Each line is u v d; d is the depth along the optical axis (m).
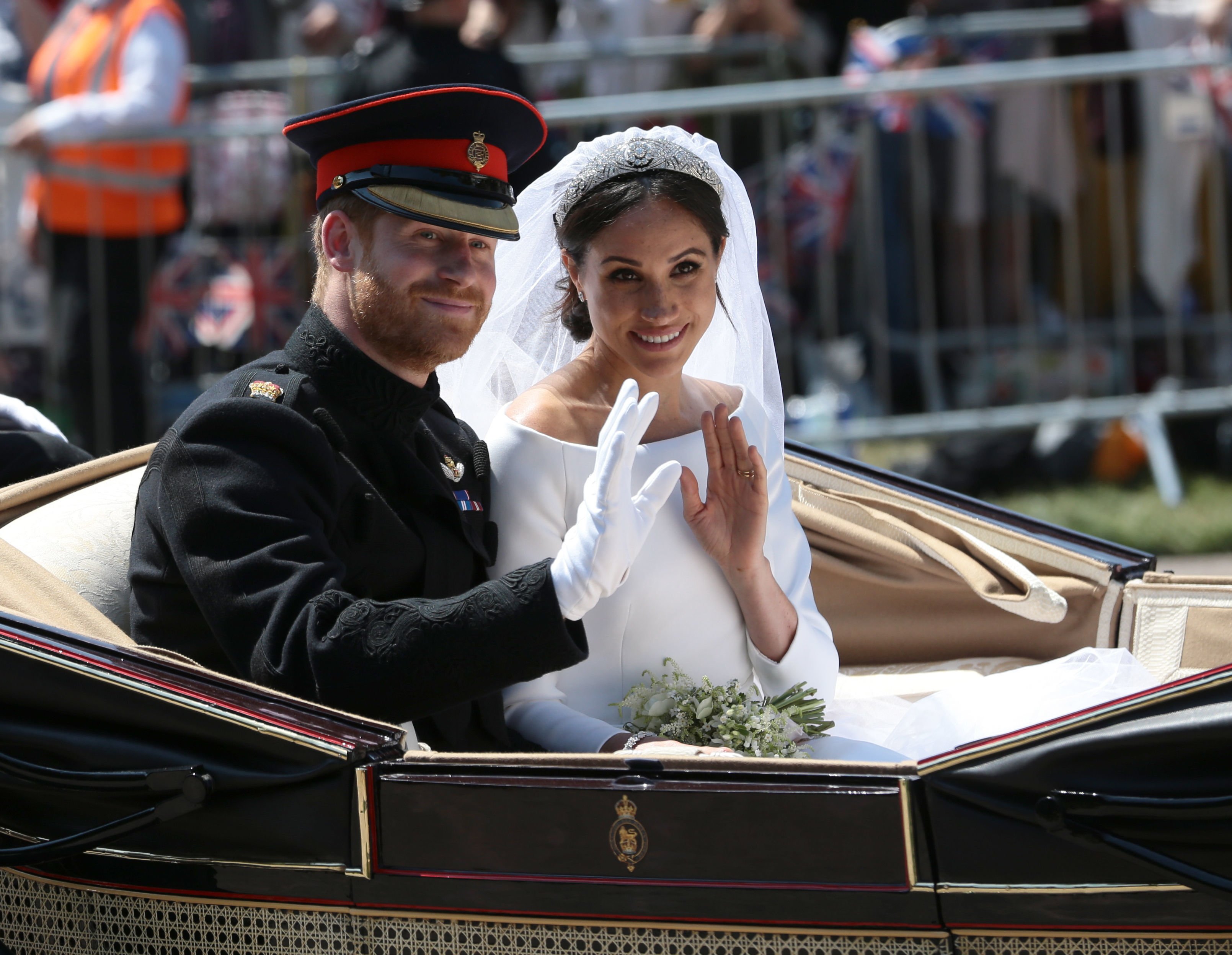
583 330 10.68
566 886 6.96
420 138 8.96
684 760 6.90
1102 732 6.51
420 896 7.13
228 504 8.22
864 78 26.69
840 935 6.75
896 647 12.24
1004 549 12.01
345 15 27.91
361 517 8.78
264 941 7.45
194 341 26.06
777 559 10.60
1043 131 25.56
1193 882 6.37
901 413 26.27
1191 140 25.58
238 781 7.28
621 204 9.61
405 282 8.88
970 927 6.65
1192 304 26.92
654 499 7.82
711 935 6.85
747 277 10.84
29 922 8.02
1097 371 26.41
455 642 7.63
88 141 23.83
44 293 27.25
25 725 7.72
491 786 7.01
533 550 9.81
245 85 26.25
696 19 29.39
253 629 8.00
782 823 6.74
